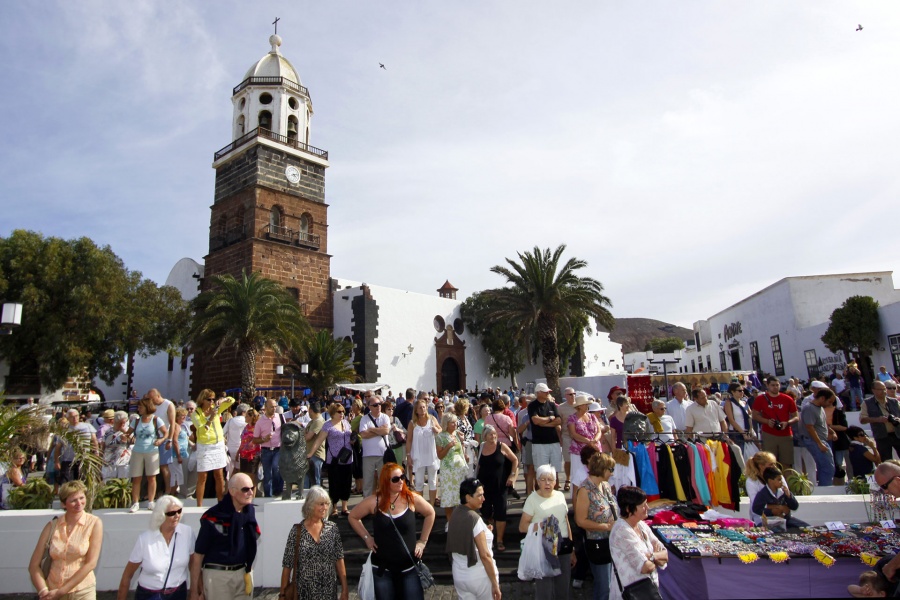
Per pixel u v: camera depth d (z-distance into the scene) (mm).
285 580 6125
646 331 134250
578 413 9375
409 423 11055
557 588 6809
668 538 7023
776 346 37031
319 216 39031
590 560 6785
